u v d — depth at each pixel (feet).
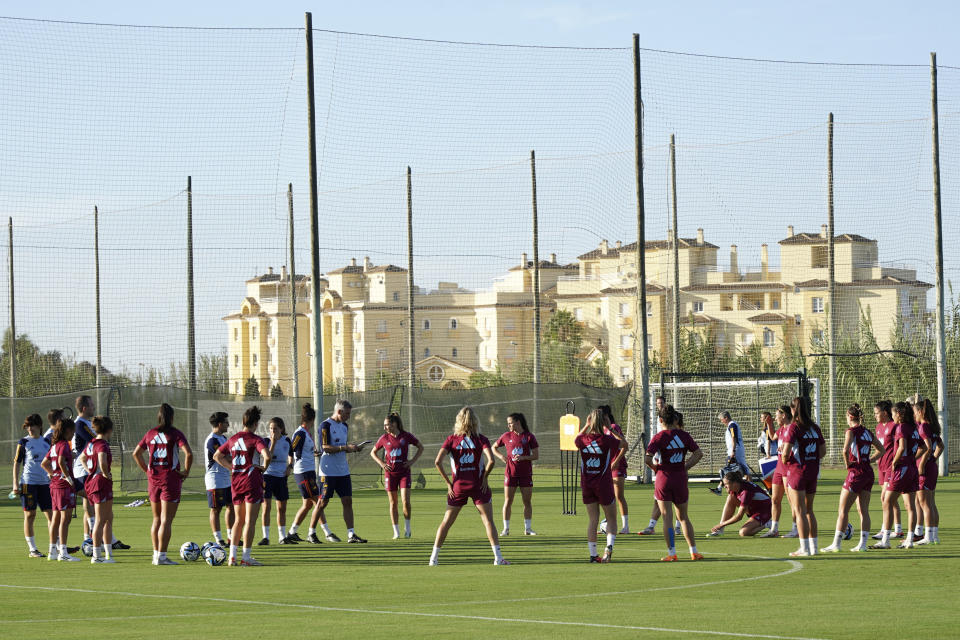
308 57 205.46
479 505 113.60
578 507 198.29
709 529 153.89
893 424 124.67
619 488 148.66
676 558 116.06
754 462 279.49
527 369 499.92
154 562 116.37
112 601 88.17
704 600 86.48
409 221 371.97
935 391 319.47
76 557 124.67
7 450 259.39
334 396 253.03
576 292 652.07
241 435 115.85
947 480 255.91
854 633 70.54
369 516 181.98
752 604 84.02
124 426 247.70
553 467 298.56
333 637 70.54
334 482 140.15
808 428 117.91
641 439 249.55
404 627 74.38
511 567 111.04
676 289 349.00
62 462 121.70
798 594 89.56
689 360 398.62
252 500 115.14
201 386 345.31
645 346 240.73
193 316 334.85
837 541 122.62
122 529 161.38
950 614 78.54
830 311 338.54
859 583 96.32
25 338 422.41
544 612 80.84
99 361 359.25
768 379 261.44
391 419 145.48
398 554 125.39
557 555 122.62
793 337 611.06
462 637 70.23
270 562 118.52
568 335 613.11
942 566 108.47
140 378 360.07
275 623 76.59
